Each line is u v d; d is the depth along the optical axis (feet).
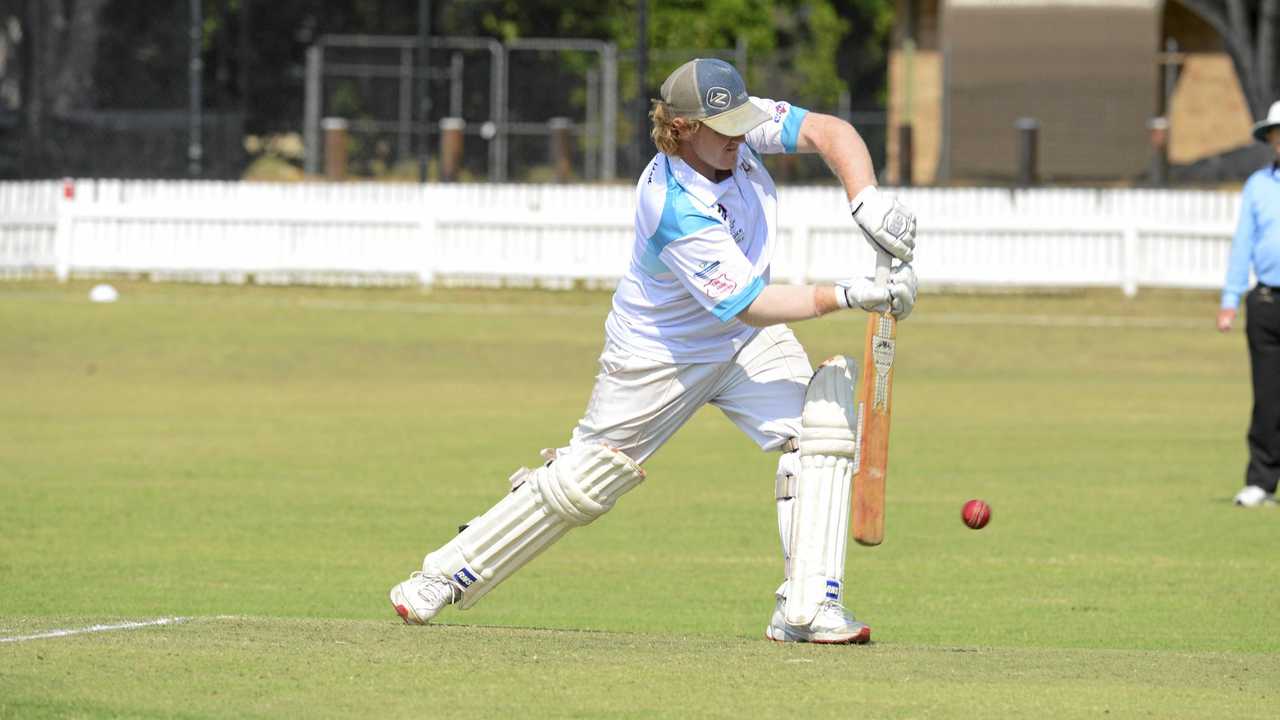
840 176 79.30
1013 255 364.38
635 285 81.15
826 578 81.10
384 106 512.63
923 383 258.16
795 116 81.05
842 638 80.69
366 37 572.10
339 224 376.07
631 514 147.33
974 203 366.43
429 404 228.02
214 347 284.61
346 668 72.49
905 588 115.44
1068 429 206.08
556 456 84.84
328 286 374.84
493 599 111.34
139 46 572.92
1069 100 501.15
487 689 69.00
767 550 130.93
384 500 150.61
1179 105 556.51
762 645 80.43
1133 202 363.97
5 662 72.54
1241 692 71.05
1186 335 313.12
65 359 269.85
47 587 111.24
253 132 551.18
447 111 524.93
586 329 316.60
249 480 161.58
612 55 473.26
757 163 81.41
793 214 361.10
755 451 189.88
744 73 524.52
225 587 112.37
